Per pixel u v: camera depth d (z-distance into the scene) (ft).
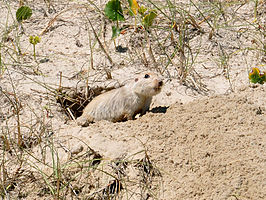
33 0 40.09
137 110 29.04
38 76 30.55
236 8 36.96
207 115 23.73
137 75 28.58
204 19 34.91
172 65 31.78
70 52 33.86
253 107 24.17
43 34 35.65
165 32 34.94
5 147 23.11
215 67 30.96
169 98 28.43
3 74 29.94
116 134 23.16
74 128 24.41
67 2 39.75
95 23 36.91
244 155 20.65
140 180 20.59
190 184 19.86
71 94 29.63
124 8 37.32
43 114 26.17
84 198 19.97
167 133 22.68
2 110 26.50
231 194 19.01
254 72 28.30
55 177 20.52
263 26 34.32
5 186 20.76
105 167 21.18
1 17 37.47
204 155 20.99
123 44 34.68
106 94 29.35
